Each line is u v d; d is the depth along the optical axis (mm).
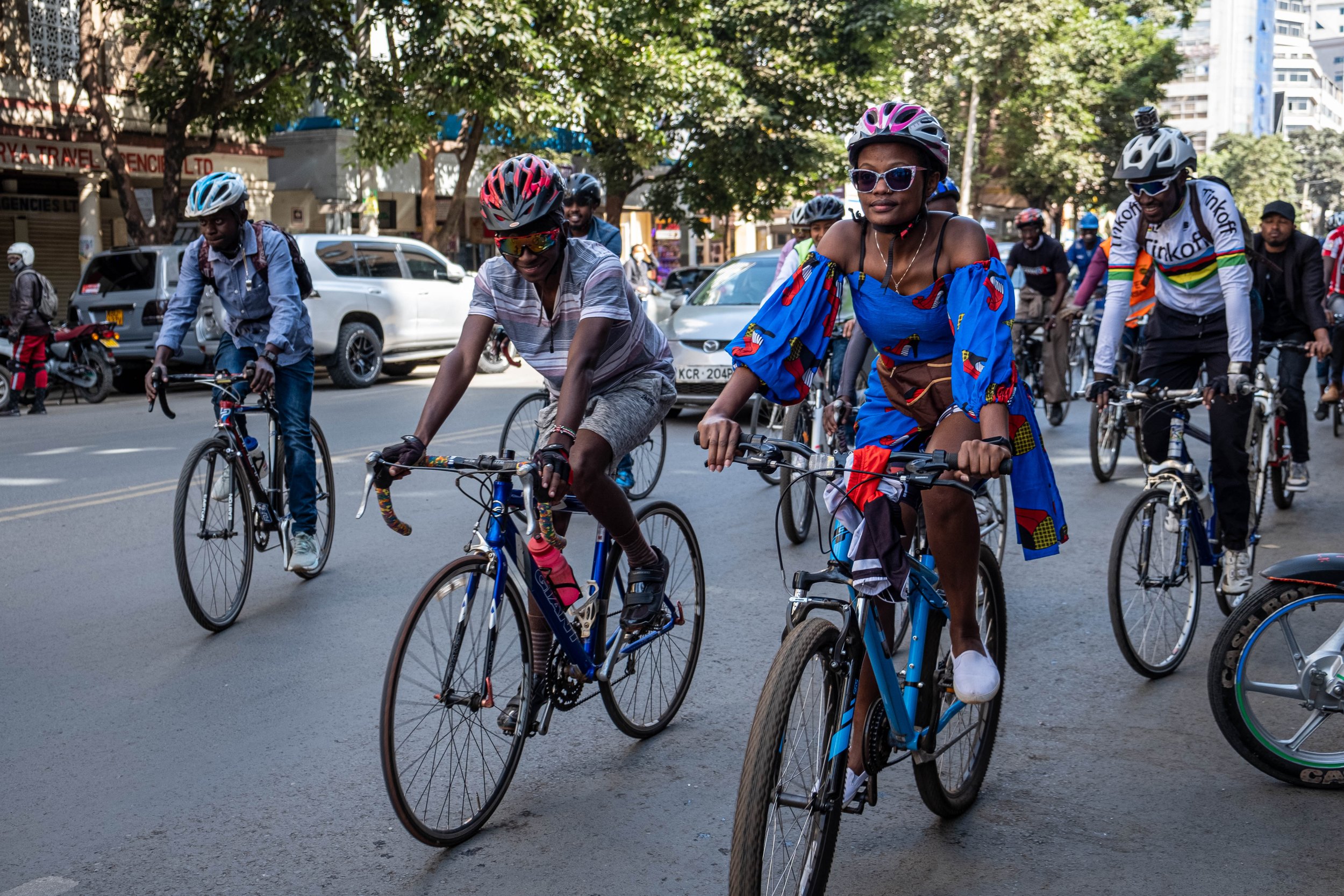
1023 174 39500
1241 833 3348
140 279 14961
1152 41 41531
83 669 4676
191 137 19359
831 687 2816
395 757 3072
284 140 25594
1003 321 2887
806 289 3041
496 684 3375
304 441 5734
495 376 16719
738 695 4477
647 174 30609
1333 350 10508
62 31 19016
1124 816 3463
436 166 26953
